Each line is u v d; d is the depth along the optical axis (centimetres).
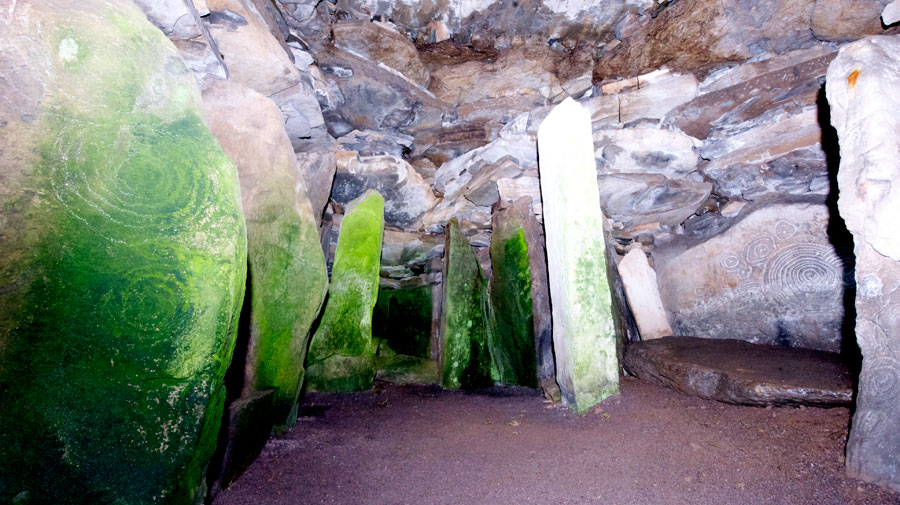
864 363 178
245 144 271
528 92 390
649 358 372
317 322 422
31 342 107
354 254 443
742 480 187
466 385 433
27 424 105
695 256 450
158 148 128
